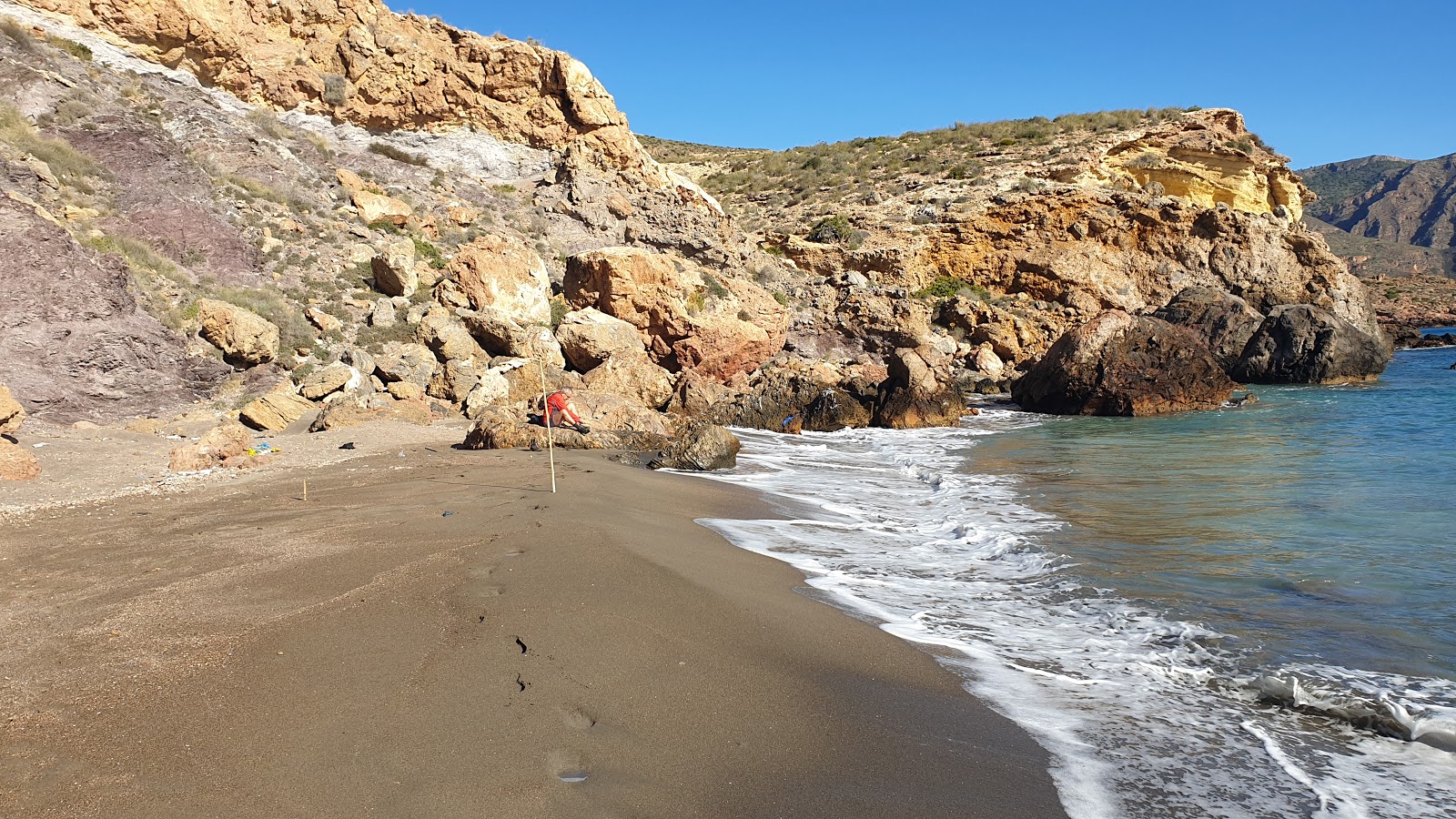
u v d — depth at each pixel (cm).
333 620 604
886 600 736
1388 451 1559
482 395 2072
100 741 423
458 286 2569
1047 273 4172
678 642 590
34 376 1577
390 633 578
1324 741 475
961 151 5528
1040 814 392
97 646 552
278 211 2688
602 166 3831
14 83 2478
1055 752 457
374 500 1076
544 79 3822
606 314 2670
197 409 1789
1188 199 4856
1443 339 5784
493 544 820
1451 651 599
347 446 1606
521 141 3778
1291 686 525
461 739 436
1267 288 4178
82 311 1720
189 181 2561
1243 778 431
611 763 422
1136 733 481
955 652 608
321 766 404
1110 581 781
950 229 4328
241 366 1983
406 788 387
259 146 2953
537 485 1195
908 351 2445
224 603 642
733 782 411
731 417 2320
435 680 505
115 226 2192
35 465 1223
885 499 1272
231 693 481
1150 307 4106
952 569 845
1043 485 1334
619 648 570
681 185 3966
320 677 505
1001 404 2947
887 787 414
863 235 4388
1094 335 2588
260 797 376
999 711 509
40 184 2125
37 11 2892
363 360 2130
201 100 3066
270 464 1407
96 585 694
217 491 1155
